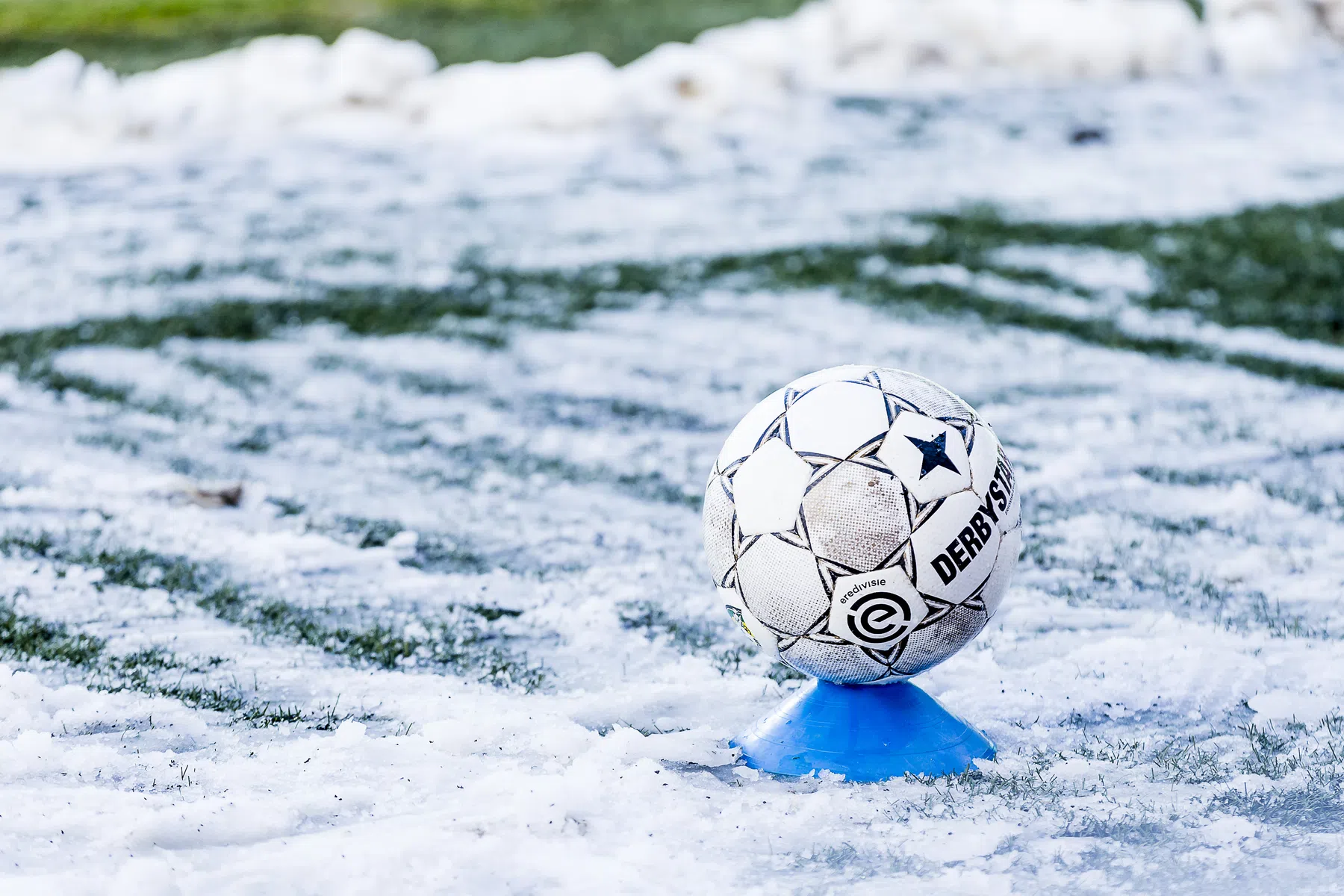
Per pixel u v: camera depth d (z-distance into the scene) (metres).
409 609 6.49
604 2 31.27
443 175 18.70
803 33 25.12
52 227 16.08
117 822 3.98
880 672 4.62
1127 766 4.64
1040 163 19.33
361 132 21.05
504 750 4.75
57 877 3.63
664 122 21.11
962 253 15.09
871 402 4.52
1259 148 20.27
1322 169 18.89
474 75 21.78
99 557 6.91
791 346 12.16
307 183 18.31
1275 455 8.99
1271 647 5.72
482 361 11.83
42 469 8.61
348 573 7.00
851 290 13.89
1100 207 16.95
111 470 8.70
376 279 14.26
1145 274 14.31
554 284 14.16
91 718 4.88
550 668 5.77
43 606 6.22
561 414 10.40
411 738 4.77
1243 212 16.56
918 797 4.38
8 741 4.54
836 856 3.94
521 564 7.22
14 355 11.63
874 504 4.37
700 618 6.43
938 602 4.46
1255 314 12.91
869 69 24.45
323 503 8.26
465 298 13.67
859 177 18.55
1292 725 4.91
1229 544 7.33
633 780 4.40
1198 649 5.64
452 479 8.84
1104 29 25.17
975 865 3.86
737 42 23.30
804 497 4.43
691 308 13.42
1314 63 26.98
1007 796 4.34
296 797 4.25
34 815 3.99
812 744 4.70
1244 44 25.78
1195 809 4.18
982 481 4.52
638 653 5.95
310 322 12.94
